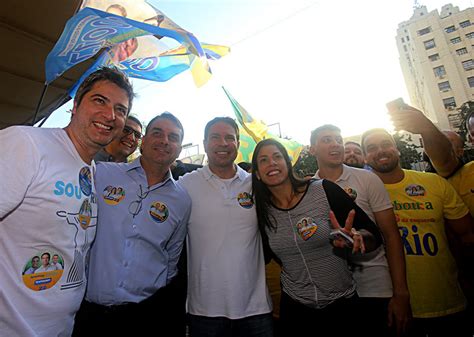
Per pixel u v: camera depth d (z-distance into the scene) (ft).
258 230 7.42
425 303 7.09
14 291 3.87
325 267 6.11
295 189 6.72
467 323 7.23
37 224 4.08
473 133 8.28
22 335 3.83
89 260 6.04
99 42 7.84
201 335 6.56
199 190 7.48
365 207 7.29
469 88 137.18
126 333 6.05
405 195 7.80
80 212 4.71
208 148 7.66
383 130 8.33
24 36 11.73
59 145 4.66
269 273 9.16
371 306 6.77
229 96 12.52
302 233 6.17
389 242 6.97
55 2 10.14
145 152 7.00
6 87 15.20
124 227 6.33
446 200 7.56
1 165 3.81
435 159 8.36
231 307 6.49
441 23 146.51
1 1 10.00
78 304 4.65
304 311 6.24
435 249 7.23
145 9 9.10
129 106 5.71
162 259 6.89
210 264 6.77
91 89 5.18
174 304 7.47
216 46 10.62
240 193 7.40
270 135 14.67
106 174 6.70
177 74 11.68
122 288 6.06
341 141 8.09
